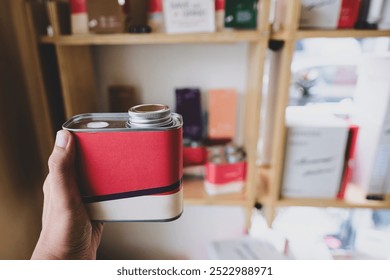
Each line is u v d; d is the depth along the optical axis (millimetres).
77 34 776
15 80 739
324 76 1022
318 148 835
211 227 1275
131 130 479
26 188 785
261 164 1074
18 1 760
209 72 1040
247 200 915
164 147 490
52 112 869
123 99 1036
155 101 1076
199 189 987
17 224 740
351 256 1185
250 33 733
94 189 513
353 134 818
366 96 831
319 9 704
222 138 1062
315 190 883
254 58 854
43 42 780
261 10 722
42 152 877
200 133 1035
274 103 893
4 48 695
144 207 527
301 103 1045
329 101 1039
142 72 1045
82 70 917
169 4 741
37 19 786
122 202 523
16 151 739
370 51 991
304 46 1006
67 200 495
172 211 533
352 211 1176
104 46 1017
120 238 1305
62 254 540
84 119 542
